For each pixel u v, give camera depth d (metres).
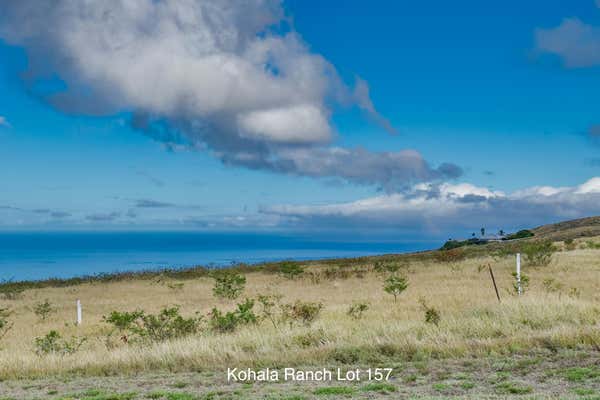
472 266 36.41
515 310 14.38
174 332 16.09
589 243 48.28
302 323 16.08
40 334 19.59
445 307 18.09
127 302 28.52
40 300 31.91
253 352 12.02
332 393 8.60
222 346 12.23
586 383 8.64
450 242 79.81
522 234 84.44
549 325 13.04
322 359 11.09
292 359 11.09
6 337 19.44
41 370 11.38
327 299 24.80
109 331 18.94
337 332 13.20
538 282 25.47
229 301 26.75
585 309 14.14
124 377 10.56
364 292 27.19
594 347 10.84
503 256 40.66
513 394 8.19
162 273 45.50
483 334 12.41
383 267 39.09
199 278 41.59
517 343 11.25
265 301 21.06
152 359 11.50
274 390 8.94
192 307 24.86
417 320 15.30
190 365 11.16
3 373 11.22
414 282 29.81
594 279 25.84
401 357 11.00
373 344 11.74
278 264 50.19
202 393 8.88
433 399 7.82
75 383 10.19
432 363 10.40
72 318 23.95
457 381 9.12
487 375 9.40
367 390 8.75
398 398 8.17
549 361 10.10
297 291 29.38
